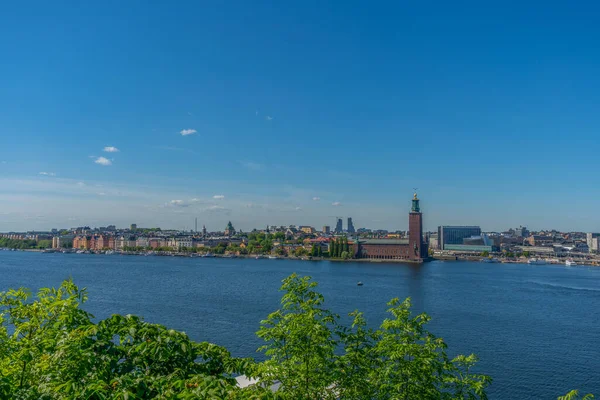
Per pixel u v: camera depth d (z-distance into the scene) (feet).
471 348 305.94
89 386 52.95
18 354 63.05
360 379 90.48
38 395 55.47
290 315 88.22
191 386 56.54
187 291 579.07
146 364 65.00
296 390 81.46
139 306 449.48
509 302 524.11
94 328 64.44
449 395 93.66
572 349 307.17
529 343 321.93
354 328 284.20
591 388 235.20
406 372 88.07
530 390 230.48
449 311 450.71
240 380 122.21
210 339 312.09
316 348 83.92
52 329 67.26
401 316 94.89
